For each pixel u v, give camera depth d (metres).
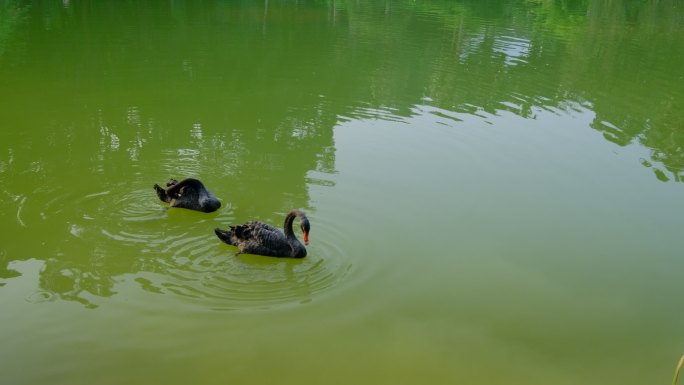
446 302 8.52
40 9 27.41
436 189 11.94
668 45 25.98
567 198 11.92
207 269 8.91
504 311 8.42
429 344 7.70
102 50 21.03
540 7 36.25
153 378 6.88
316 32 26.03
